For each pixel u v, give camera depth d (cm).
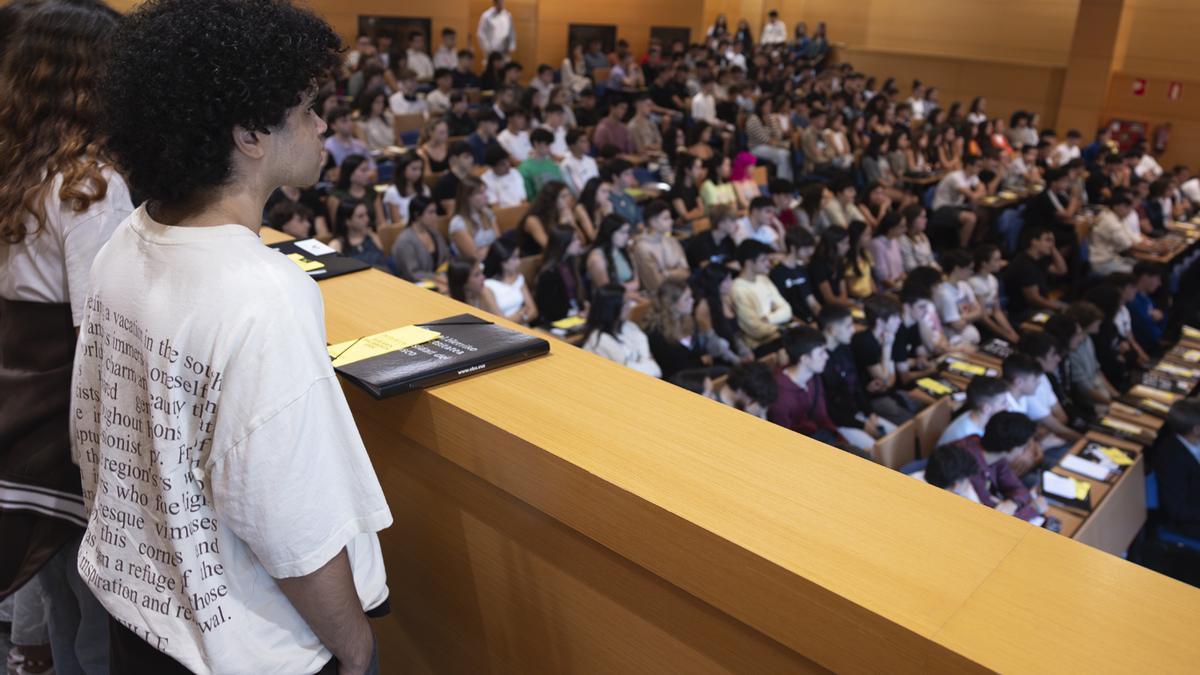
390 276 185
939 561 96
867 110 1333
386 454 145
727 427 125
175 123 92
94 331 104
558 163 842
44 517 154
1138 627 87
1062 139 1514
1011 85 1566
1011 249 906
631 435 121
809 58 1755
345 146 762
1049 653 83
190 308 93
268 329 91
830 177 1055
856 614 89
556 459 114
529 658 132
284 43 94
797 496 108
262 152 98
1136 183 942
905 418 475
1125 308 630
